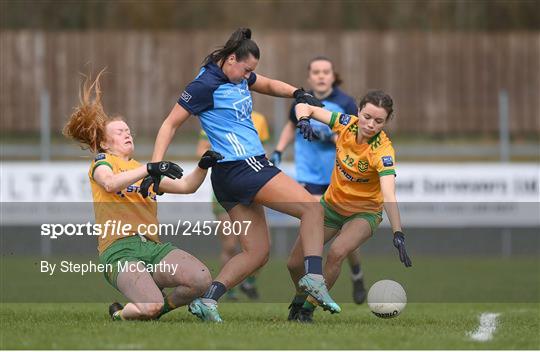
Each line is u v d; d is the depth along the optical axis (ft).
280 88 83.71
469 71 221.25
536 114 221.46
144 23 253.03
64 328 71.56
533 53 221.05
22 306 97.09
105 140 80.02
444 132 221.25
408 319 85.46
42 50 218.59
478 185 164.14
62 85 218.79
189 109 78.13
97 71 219.20
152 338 65.62
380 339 66.59
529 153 211.20
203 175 78.18
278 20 253.03
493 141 220.43
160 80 220.02
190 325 73.46
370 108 78.13
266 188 77.41
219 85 78.23
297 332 69.92
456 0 251.19
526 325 79.41
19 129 217.36
